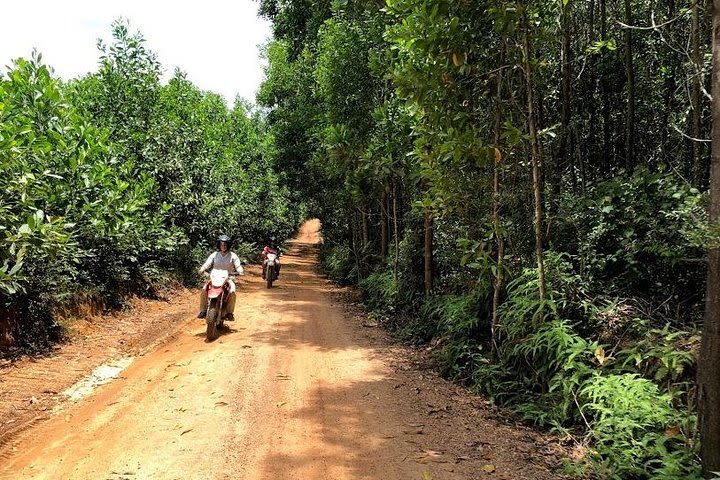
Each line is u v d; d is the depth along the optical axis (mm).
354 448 4199
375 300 11922
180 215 13664
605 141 7723
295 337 8477
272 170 28438
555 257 5867
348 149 11664
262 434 4418
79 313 8195
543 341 5250
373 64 8680
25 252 5898
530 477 3801
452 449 4254
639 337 4957
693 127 5988
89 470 3736
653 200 5453
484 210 6852
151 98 13195
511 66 6016
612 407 4254
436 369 6691
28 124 7551
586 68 7668
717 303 3293
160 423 4641
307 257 35281
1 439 4250
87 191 8602
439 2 5719
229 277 8914
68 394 5480
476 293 7023
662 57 7414
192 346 7703
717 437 3316
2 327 6434
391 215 14797
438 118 6410
